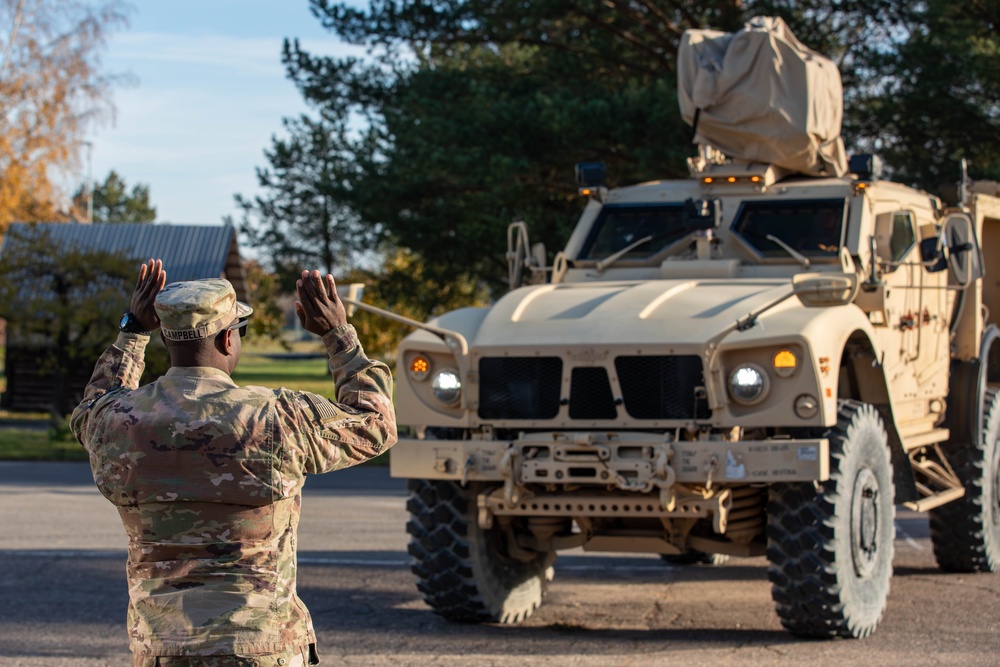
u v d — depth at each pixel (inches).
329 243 1918.1
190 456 138.6
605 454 284.5
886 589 312.8
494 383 301.6
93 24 1668.3
